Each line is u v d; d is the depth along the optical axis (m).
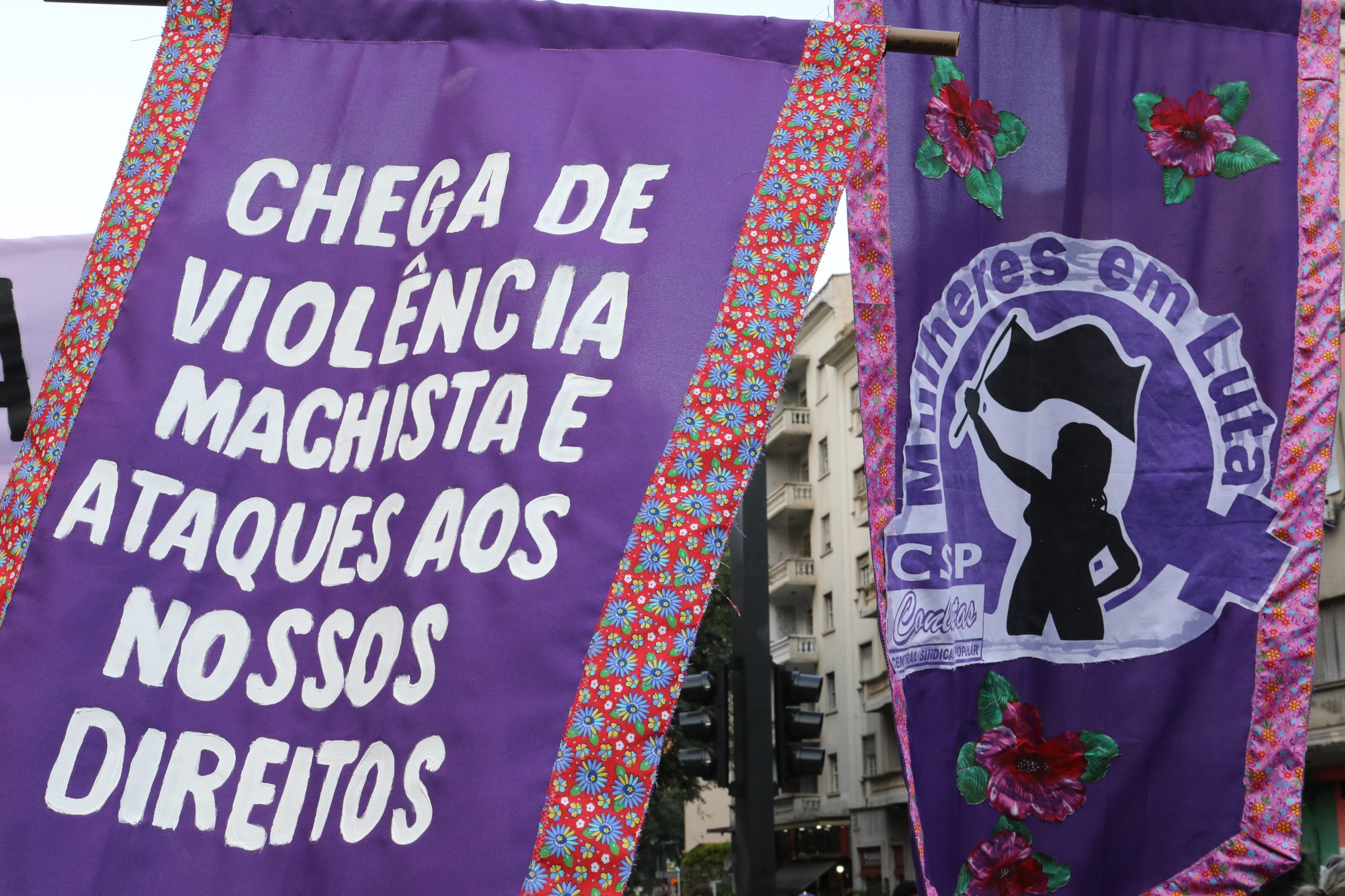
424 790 2.51
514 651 2.57
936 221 3.96
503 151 2.98
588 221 2.90
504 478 2.69
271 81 3.11
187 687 2.61
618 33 3.10
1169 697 3.86
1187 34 4.35
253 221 2.97
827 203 2.94
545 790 2.50
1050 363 4.00
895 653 3.59
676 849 34.09
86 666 2.58
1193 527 3.98
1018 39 4.21
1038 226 4.09
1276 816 3.84
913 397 3.80
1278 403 4.13
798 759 8.63
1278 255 4.25
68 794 2.50
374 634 2.65
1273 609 3.97
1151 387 4.05
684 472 2.70
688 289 2.84
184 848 2.52
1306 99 4.39
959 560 3.78
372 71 3.13
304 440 2.81
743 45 3.08
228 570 2.70
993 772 3.70
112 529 2.68
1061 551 3.88
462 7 3.14
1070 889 3.70
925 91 4.04
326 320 2.91
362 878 2.48
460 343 2.82
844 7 4.09
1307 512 4.06
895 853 33.50
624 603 2.61
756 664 8.58
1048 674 3.81
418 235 2.98
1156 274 4.14
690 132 2.98
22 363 5.60
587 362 2.77
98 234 2.93
